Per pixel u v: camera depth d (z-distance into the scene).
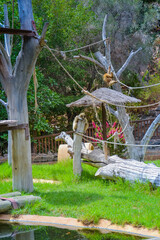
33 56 7.31
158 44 23.34
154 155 14.43
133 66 19.17
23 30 6.91
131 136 10.23
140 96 19.58
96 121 17.45
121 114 10.23
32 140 14.61
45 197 7.07
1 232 5.54
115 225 5.39
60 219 5.89
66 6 17.05
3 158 14.74
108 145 10.71
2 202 6.31
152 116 20.23
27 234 5.38
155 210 5.66
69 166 10.45
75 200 6.62
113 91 8.55
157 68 21.86
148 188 7.09
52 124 18.69
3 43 12.86
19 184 7.58
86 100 8.23
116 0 19.06
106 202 6.27
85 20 17.38
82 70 17.17
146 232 5.03
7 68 7.63
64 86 18.11
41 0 16.31
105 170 7.88
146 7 21.03
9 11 12.48
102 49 18.64
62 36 16.53
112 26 18.45
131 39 19.22
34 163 13.71
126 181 7.52
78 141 8.80
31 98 13.12
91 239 5.00
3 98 12.57
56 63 16.77
